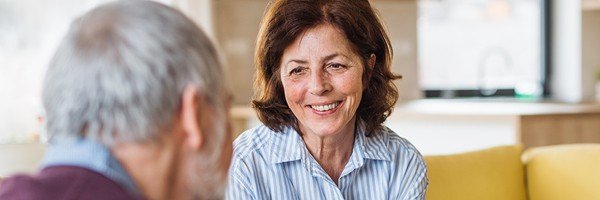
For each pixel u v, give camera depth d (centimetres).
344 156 154
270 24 143
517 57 491
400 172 158
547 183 217
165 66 76
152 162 80
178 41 77
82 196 74
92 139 78
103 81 75
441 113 357
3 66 313
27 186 75
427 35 475
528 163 224
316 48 139
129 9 78
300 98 143
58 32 327
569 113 349
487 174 209
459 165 207
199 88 78
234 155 150
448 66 480
